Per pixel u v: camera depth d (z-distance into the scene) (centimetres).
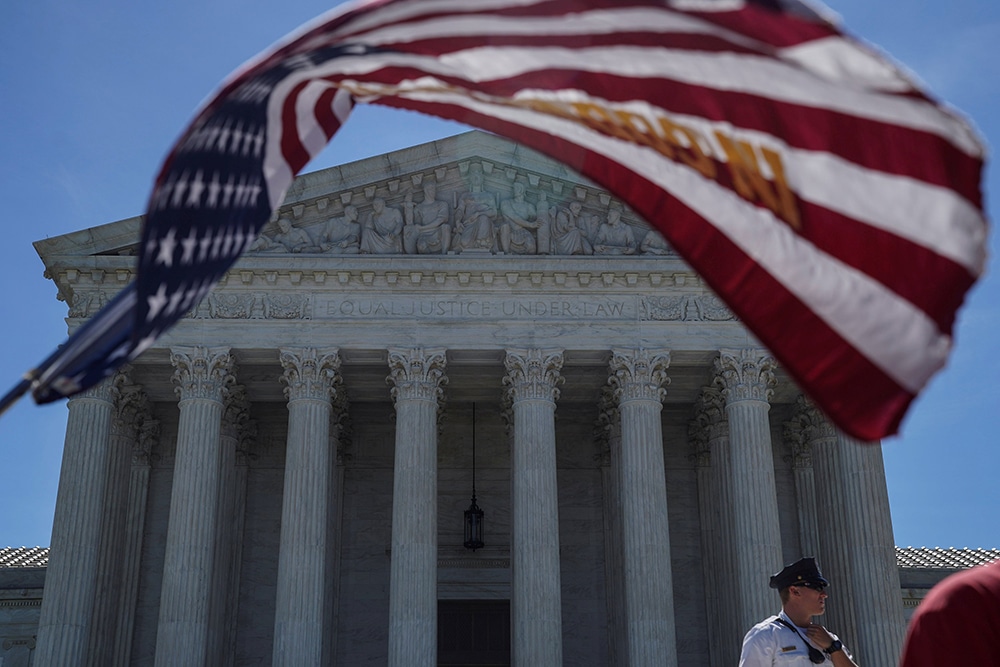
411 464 5253
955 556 7131
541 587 5094
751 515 5219
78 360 977
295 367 5378
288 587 5062
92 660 5444
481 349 5447
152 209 871
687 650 6153
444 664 6275
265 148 970
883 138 729
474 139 5638
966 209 712
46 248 5425
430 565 5144
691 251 881
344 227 5609
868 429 781
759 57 758
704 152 856
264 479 6359
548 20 845
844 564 5828
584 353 5481
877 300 769
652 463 5309
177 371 5356
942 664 720
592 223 5684
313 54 923
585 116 922
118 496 5725
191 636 4972
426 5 858
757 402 5400
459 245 5578
